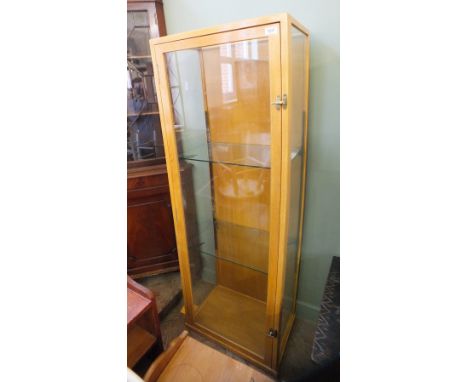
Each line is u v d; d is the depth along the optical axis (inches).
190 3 51.3
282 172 36.3
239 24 33.0
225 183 53.4
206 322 60.1
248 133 46.1
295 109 38.8
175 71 43.7
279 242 40.6
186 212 53.7
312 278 58.1
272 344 49.3
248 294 60.7
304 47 39.9
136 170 67.5
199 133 51.2
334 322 38.1
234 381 38.4
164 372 38.6
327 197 50.1
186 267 56.0
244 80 42.5
